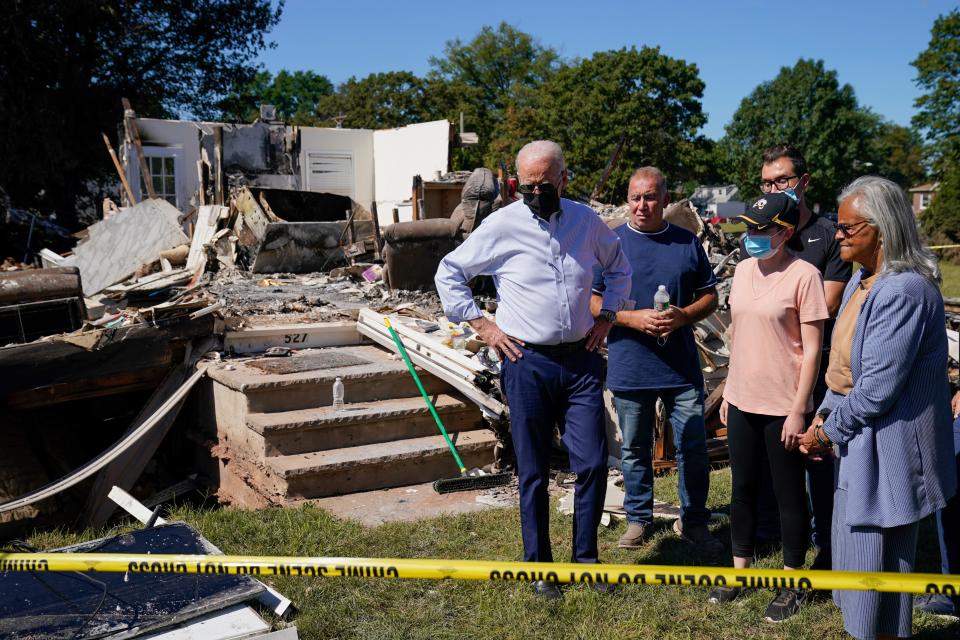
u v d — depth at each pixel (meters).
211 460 6.74
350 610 3.75
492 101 71.31
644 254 4.56
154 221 12.10
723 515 5.20
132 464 6.45
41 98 25.20
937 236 32.94
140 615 3.45
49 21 25.48
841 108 68.25
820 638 3.60
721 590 3.94
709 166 50.94
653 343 4.52
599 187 18.39
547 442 4.02
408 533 4.77
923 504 2.99
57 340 6.25
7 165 24.81
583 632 3.61
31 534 5.82
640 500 4.67
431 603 3.86
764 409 3.80
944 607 3.85
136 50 28.61
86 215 29.98
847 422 3.06
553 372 3.89
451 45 72.00
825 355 4.24
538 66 71.00
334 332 7.48
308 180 19.67
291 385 6.13
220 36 29.72
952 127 44.12
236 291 9.34
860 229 3.06
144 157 18.19
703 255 4.62
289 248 11.09
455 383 6.23
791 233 3.71
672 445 6.38
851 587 2.73
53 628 3.32
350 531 4.76
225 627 3.47
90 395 6.75
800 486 3.86
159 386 6.86
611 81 49.44
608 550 4.60
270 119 18.42
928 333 2.96
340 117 20.95
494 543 4.64
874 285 3.02
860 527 3.09
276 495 5.57
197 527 4.77
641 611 3.81
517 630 3.62
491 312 8.02
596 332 3.98
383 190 20.45
